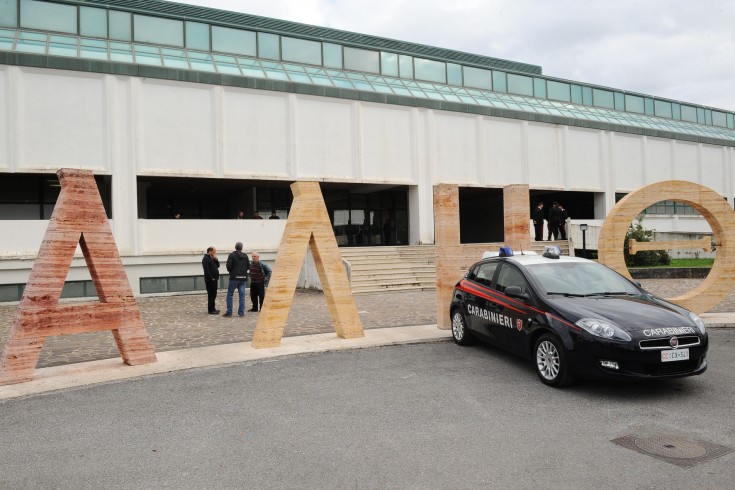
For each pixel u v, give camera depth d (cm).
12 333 692
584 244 2116
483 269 855
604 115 2956
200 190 2422
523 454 439
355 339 927
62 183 733
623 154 2858
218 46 2145
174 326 1132
